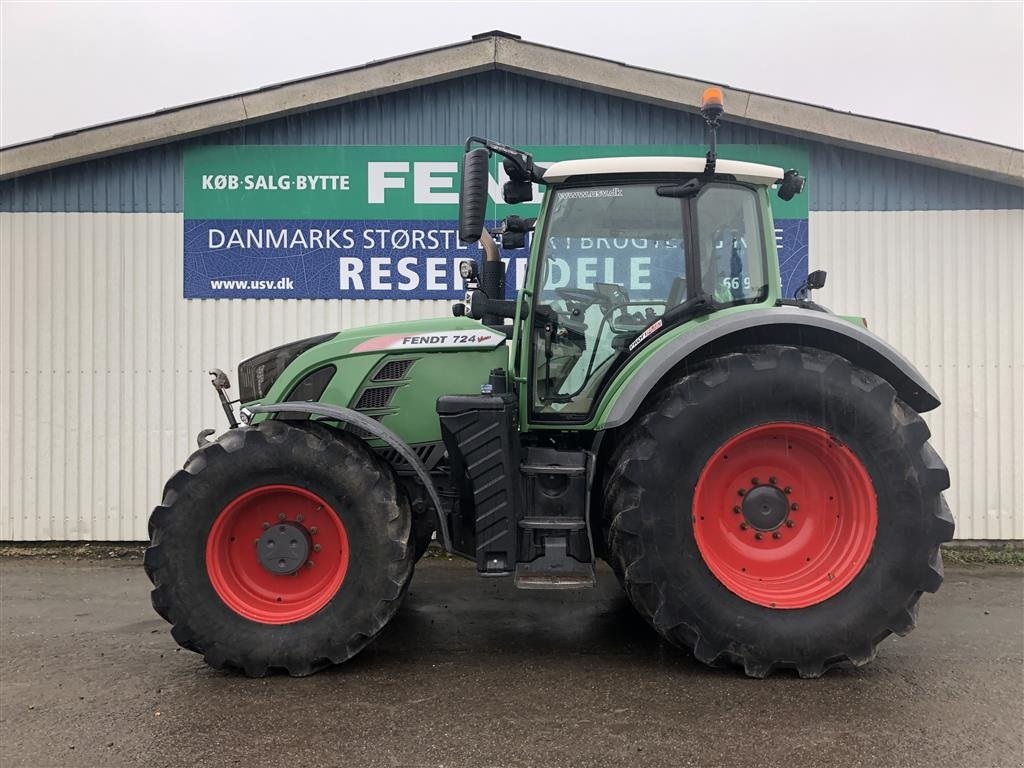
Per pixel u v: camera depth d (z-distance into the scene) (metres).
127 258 5.69
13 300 5.69
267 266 5.70
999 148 5.34
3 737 2.59
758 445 3.18
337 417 3.26
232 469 3.14
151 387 5.69
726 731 2.58
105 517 5.68
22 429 5.68
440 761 2.38
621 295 3.54
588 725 2.63
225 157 5.67
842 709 2.76
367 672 3.17
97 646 3.56
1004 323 5.55
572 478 3.31
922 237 5.60
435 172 5.68
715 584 3.03
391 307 5.73
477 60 5.46
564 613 4.07
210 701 2.88
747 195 3.55
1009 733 2.58
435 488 3.61
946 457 5.57
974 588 4.61
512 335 3.73
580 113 5.65
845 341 3.19
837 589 3.03
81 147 5.52
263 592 3.24
